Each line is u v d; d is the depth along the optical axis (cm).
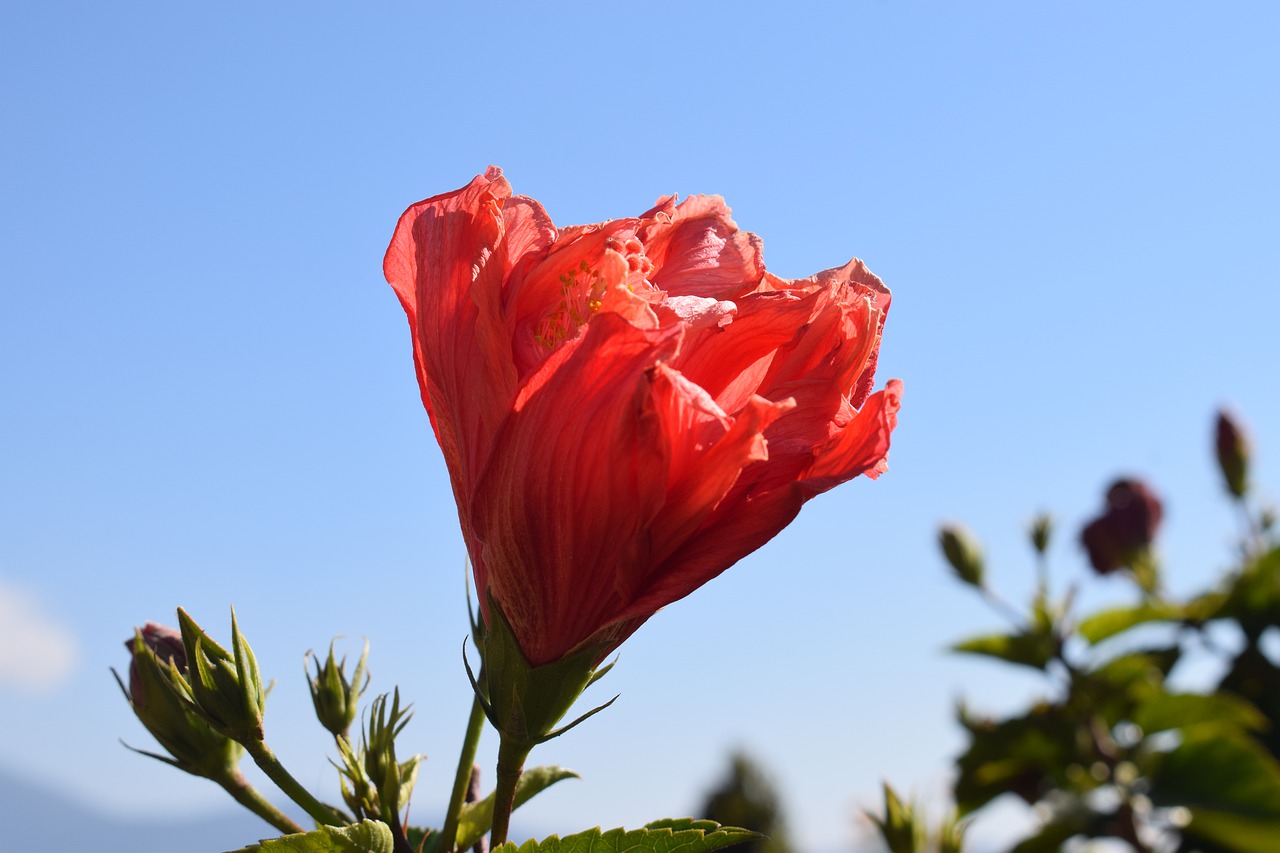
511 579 34
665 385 33
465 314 34
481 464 34
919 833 52
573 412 33
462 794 37
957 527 83
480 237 35
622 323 33
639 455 33
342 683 39
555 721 34
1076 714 81
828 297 35
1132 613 84
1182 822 77
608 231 35
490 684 34
